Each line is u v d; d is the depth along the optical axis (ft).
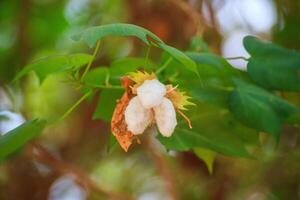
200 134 3.34
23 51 5.17
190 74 3.29
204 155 3.48
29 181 4.77
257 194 5.18
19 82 4.85
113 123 3.09
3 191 4.77
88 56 3.11
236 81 3.34
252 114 3.28
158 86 3.03
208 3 4.72
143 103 3.01
